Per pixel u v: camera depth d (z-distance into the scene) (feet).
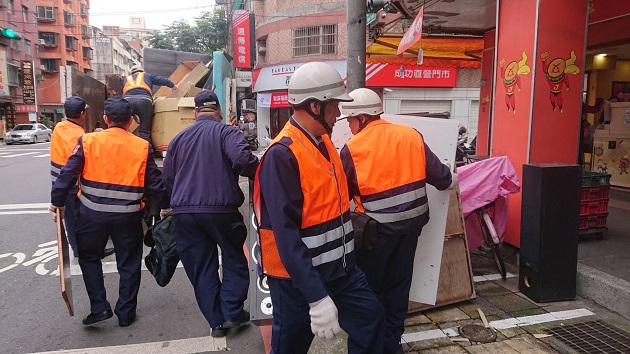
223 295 11.01
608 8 20.39
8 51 112.98
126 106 11.49
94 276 11.56
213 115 11.30
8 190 33.27
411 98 54.70
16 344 10.83
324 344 10.30
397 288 9.17
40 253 18.07
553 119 14.30
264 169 6.56
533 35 13.98
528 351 9.70
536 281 11.96
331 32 62.59
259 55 75.82
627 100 26.43
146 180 11.55
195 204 10.27
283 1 66.74
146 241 12.10
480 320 11.14
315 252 6.70
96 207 10.92
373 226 8.52
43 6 141.79
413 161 8.75
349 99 6.85
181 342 10.85
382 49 27.27
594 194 15.01
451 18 23.84
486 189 13.30
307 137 6.81
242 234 10.91
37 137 104.12
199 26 109.29
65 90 18.51
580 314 11.29
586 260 13.44
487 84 27.55
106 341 10.96
